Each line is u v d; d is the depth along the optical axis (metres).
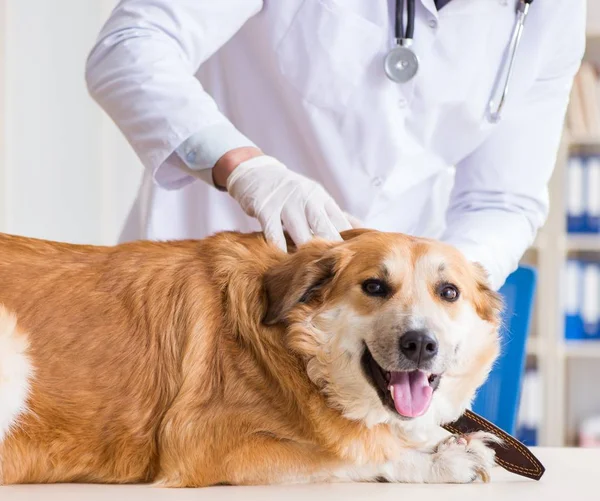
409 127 2.06
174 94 1.79
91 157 3.70
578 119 3.99
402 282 1.52
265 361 1.45
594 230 4.04
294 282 1.46
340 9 1.96
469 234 2.05
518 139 2.20
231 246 1.56
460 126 2.09
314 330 1.49
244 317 1.46
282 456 1.43
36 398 1.42
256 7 1.96
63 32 3.53
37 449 1.43
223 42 1.97
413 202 2.19
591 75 4.01
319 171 2.11
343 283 1.52
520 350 2.24
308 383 1.47
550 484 1.45
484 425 1.60
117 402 1.44
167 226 2.20
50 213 3.52
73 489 1.37
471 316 1.61
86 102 3.66
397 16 1.95
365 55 1.98
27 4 3.36
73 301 1.47
